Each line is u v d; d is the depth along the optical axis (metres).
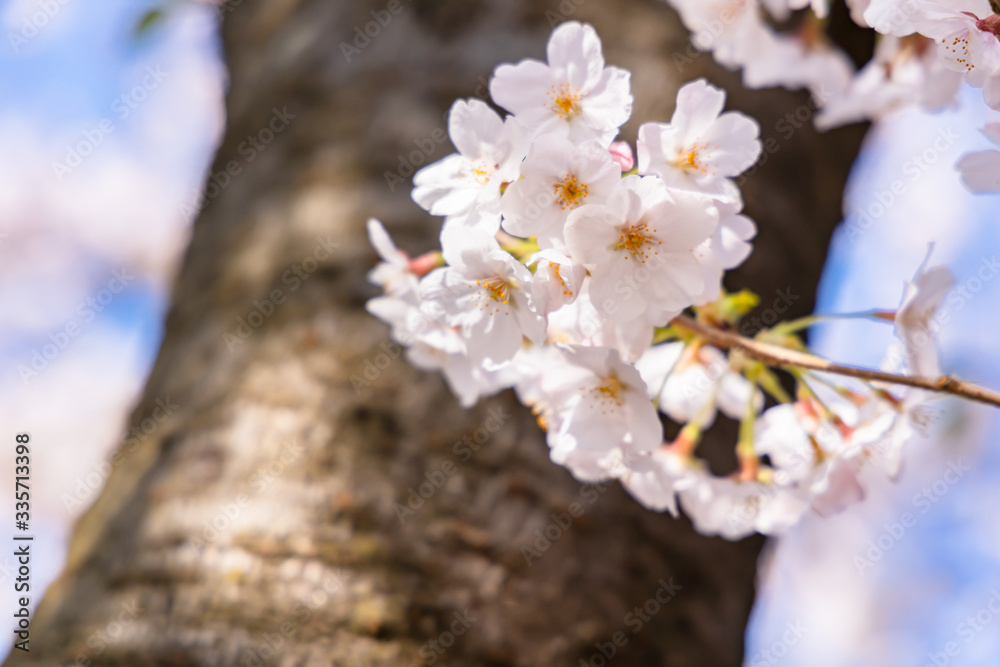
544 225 0.43
